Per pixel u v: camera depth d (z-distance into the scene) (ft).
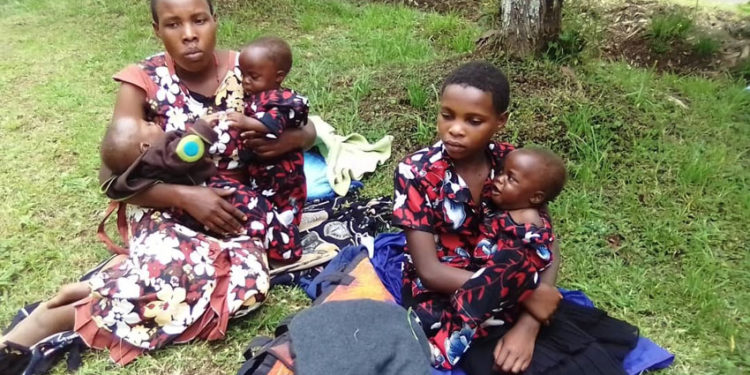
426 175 8.23
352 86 15.72
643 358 8.43
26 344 8.30
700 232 11.08
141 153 8.88
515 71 15.06
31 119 14.89
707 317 9.31
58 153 13.56
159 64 9.49
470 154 8.07
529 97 14.29
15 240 10.87
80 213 11.69
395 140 13.88
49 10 21.84
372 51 17.69
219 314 8.71
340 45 18.53
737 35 18.13
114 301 8.37
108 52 18.45
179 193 9.00
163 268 8.55
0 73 17.20
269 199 10.32
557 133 13.39
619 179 12.45
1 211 11.61
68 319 8.48
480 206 8.49
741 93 15.17
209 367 8.48
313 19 20.34
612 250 10.82
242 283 8.90
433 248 8.32
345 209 11.87
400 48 17.78
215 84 9.80
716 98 15.17
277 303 9.59
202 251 8.89
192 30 8.98
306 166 13.05
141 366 8.40
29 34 19.92
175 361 8.50
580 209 11.57
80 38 19.49
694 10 19.48
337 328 7.65
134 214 9.48
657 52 17.60
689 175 12.33
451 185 8.27
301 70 16.79
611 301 9.69
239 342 8.87
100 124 14.66
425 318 8.43
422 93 14.73
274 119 9.52
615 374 7.86
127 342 8.47
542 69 15.10
